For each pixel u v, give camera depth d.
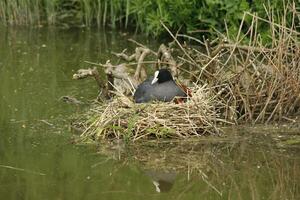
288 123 13.27
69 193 10.53
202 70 13.61
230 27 17.66
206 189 10.87
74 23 22.53
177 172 11.48
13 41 20.62
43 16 23.02
